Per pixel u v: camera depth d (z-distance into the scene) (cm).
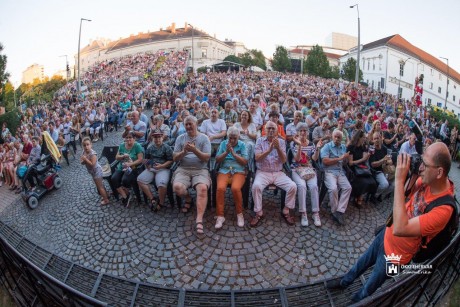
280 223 452
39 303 292
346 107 1202
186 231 432
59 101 2272
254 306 306
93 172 511
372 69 5088
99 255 398
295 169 477
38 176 634
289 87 2339
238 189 429
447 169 196
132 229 446
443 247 221
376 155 554
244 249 394
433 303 294
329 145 490
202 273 357
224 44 6806
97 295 321
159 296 320
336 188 465
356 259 386
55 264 375
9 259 301
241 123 617
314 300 310
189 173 464
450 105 5834
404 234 196
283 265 369
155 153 490
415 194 229
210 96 1034
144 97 1967
